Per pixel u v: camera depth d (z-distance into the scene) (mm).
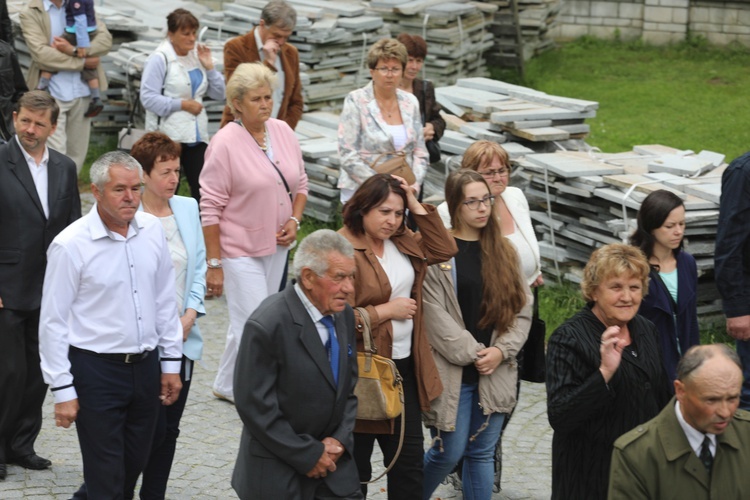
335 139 18984
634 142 22797
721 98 26062
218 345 14328
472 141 17031
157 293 8930
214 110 19656
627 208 14406
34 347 10484
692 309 9875
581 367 7930
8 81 12805
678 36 30000
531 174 15547
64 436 11523
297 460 7715
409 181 12703
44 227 10242
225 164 11422
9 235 10156
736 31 29484
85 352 8492
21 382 10359
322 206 18141
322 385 7812
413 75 14367
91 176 8430
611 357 7594
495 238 9477
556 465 8227
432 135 14328
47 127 10102
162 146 9562
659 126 23938
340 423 8000
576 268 15352
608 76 27938
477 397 9523
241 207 11539
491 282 9359
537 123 16859
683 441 6680
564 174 14812
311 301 7840
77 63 19094
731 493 6648
